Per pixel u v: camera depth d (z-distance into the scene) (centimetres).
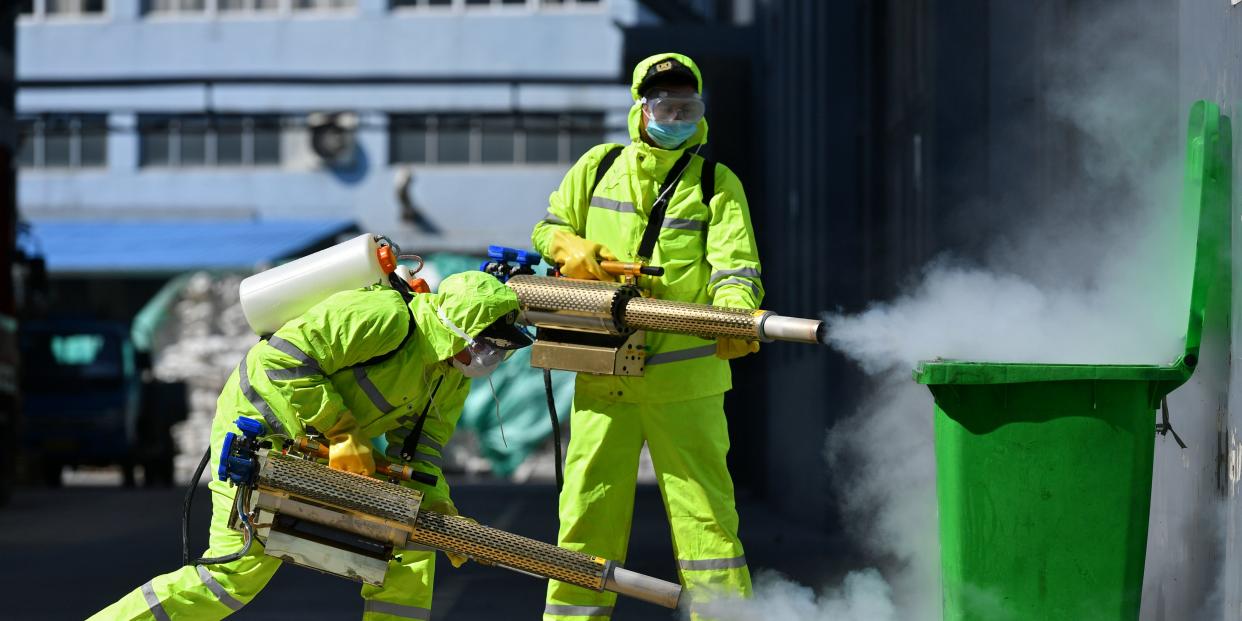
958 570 862
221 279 6122
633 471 1021
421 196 6800
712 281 994
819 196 2517
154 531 2508
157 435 4544
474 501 3195
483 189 6800
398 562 967
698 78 991
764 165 3688
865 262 2331
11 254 3328
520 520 2648
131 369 4475
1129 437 850
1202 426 923
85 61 6950
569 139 6806
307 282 936
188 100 6900
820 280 2419
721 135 3978
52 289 6644
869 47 2303
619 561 1034
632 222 1011
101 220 6850
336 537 889
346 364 907
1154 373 844
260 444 893
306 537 890
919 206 1834
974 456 856
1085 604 850
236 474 884
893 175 2134
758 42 3728
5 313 3253
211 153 6919
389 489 888
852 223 2370
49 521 2733
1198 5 961
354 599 1572
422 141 6831
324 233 6450
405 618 965
